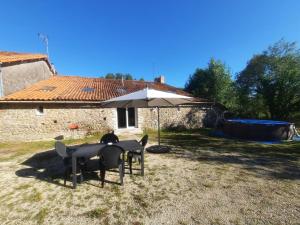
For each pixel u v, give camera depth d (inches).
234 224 127.9
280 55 729.0
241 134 438.9
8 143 411.5
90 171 230.4
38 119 443.5
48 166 254.8
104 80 739.4
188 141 411.5
